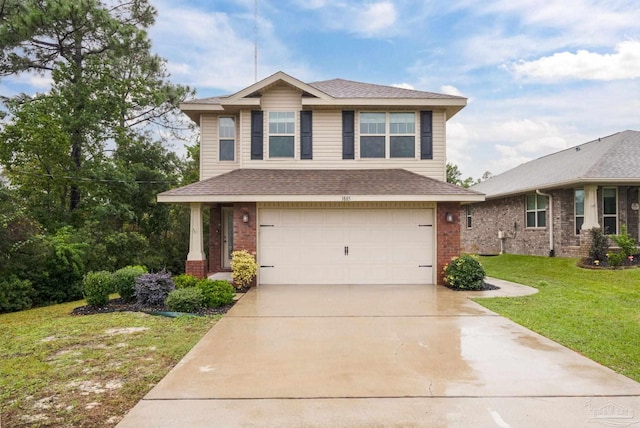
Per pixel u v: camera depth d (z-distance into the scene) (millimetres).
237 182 12086
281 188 11602
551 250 17453
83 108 18375
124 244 17016
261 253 11891
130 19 20219
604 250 14844
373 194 11266
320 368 5121
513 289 11125
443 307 8719
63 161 17016
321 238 11945
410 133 13422
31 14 15734
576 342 6152
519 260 17953
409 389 4461
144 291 9492
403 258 11977
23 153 16438
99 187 17734
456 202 11859
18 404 4211
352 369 5082
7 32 15633
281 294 10359
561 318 7676
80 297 13977
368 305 8969
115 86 18969
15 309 12023
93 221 16828
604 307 8664
